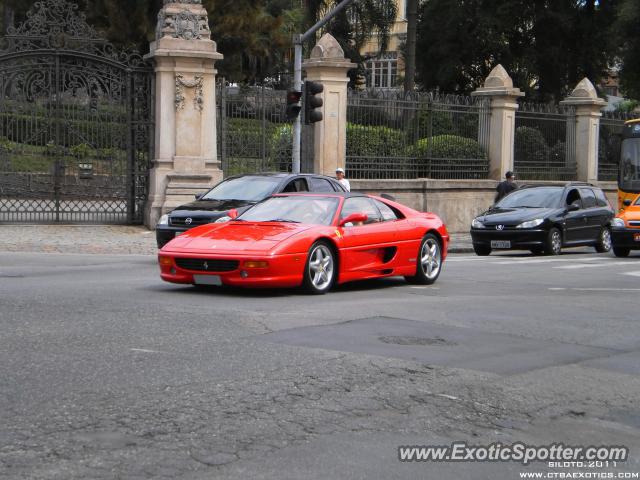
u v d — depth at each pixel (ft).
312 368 24.00
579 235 73.61
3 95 71.31
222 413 19.65
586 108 104.73
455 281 47.91
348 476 16.19
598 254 74.08
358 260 40.81
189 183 73.46
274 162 80.07
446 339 29.19
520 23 149.28
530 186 76.28
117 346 25.77
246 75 144.05
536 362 26.43
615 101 224.33
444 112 91.20
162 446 17.35
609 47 148.36
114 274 45.55
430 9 156.56
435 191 89.04
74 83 73.31
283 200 42.39
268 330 29.17
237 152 78.02
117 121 74.49
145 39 104.63
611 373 25.58
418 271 44.91
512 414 20.90
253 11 114.32
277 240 37.47
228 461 16.67
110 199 74.79
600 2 148.46
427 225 45.24
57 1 73.31
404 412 20.48
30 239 64.28
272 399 20.90
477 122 94.58
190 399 20.59
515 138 98.43
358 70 171.01
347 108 83.76
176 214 52.70
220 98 76.89
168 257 37.96
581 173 105.29
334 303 36.29
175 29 73.56
